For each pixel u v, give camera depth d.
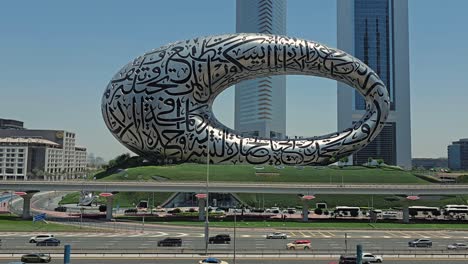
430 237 55.94
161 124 88.56
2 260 37.34
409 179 88.94
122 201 87.31
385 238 54.38
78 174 179.88
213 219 69.69
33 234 55.31
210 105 94.44
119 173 88.75
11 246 45.47
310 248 45.19
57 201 107.38
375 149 198.50
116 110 90.44
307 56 88.56
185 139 88.75
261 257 39.06
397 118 198.88
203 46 90.19
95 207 87.75
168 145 89.75
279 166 88.94
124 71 91.75
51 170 196.12
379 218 72.56
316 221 69.00
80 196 92.44
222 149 88.62
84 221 67.94
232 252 40.88
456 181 102.56
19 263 32.53
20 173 184.25
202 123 89.62
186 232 58.53
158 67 89.69
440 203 83.06
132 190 71.69
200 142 88.75
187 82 89.25
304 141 89.12
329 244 48.91
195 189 71.31
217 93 94.75
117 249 40.88
